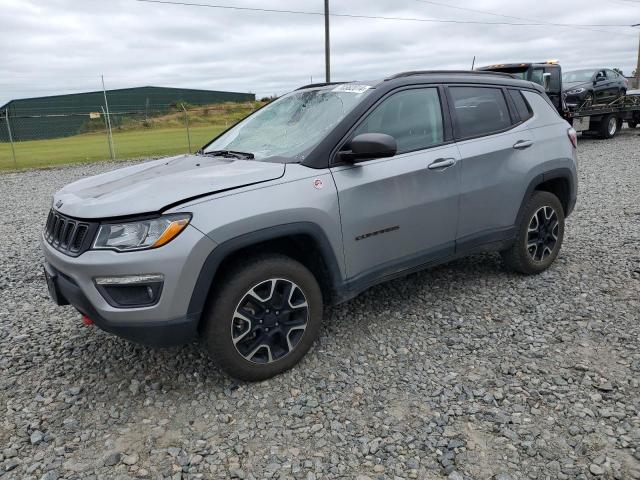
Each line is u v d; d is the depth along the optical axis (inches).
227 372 121.5
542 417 110.1
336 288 134.0
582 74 684.1
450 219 154.8
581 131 672.4
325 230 127.1
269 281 122.1
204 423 112.3
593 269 193.5
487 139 164.2
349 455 101.1
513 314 159.0
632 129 840.9
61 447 105.8
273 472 97.2
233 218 113.2
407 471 96.5
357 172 134.2
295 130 145.6
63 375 133.5
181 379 129.3
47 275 127.3
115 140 1076.5
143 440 107.5
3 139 1040.8
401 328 152.3
